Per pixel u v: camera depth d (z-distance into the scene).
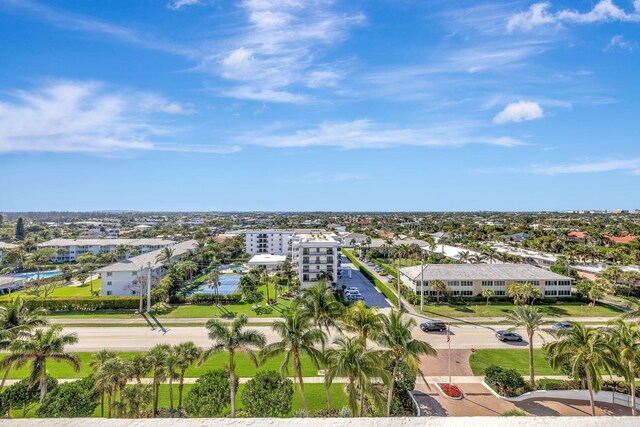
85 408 26.67
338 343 25.80
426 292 67.44
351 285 81.19
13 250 111.50
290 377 35.19
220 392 28.66
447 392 32.47
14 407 27.86
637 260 89.38
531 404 31.12
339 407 30.27
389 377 24.20
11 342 29.00
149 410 29.31
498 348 43.69
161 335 48.38
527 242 131.38
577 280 75.12
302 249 78.44
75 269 98.12
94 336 47.88
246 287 69.25
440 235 170.75
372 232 183.75
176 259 101.00
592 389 26.89
